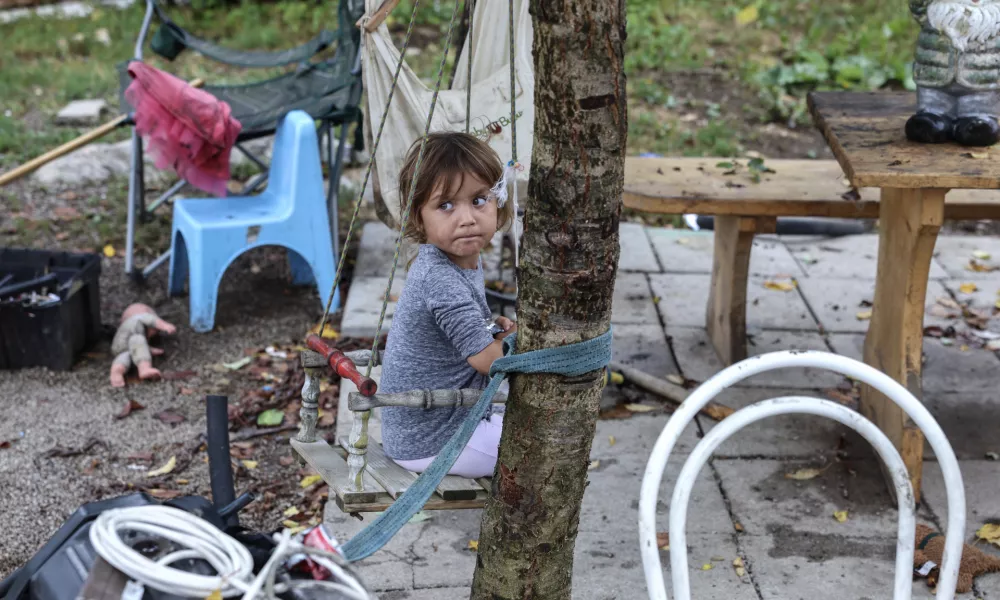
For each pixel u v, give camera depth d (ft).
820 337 15.28
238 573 5.66
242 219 15.56
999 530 10.77
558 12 5.75
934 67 10.72
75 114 22.75
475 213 7.84
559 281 6.23
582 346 6.36
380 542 6.29
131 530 6.16
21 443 12.70
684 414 5.66
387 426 8.41
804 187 13.33
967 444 12.48
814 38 27.91
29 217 18.89
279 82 17.25
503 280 16.92
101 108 23.34
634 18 29.32
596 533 10.76
